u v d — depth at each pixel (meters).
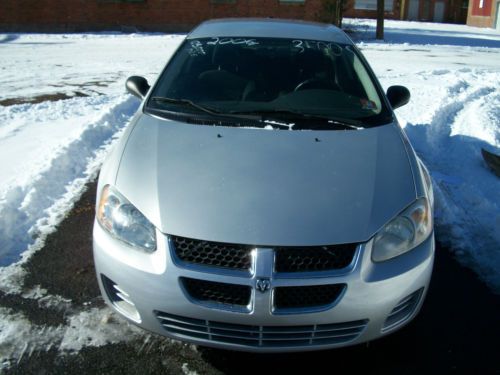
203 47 3.65
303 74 3.44
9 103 7.52
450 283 3.22
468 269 3.38
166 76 3.44
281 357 2.54
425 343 2.69
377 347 2.64
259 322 2.15
